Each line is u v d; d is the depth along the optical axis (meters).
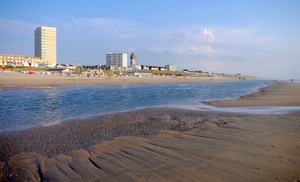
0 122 11.22
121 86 43.66
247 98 24.38
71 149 7.15
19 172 5.48
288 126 9.70
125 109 15.89
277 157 5.82
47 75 64.88
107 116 12.95
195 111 14.95
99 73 98.25
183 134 8.62
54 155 6.61
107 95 25.81
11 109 15.16
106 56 172.38
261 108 16.58
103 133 9.19
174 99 23.02
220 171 5.01
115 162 5.75
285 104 18.89
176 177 4.77
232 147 6.72
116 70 129.88
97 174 5.07
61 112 14.29
